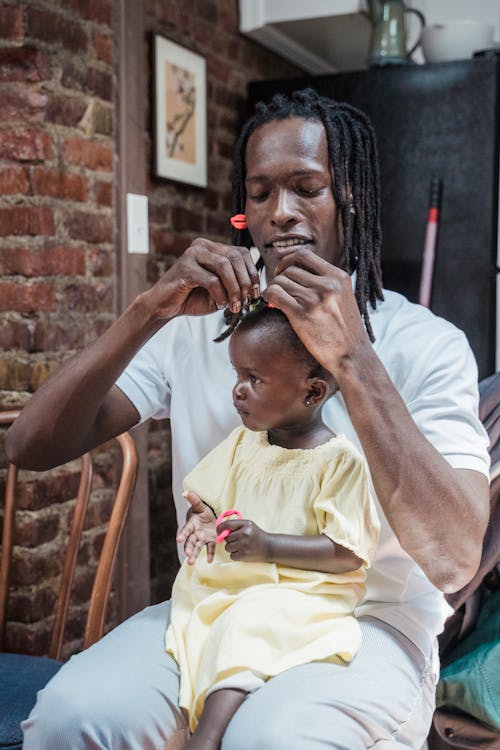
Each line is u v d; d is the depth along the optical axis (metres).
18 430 1.37
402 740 1.16
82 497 1.65
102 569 1.58
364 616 1.26
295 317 1.13
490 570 1.58
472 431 1.27
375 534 1.20
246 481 1.27
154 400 1.50
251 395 1.23
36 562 2.00
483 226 2.55
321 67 3.36
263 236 1.37
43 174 1.97
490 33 2.74
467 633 1.64
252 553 1.15
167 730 1.14
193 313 1.27
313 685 1.09
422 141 2.60
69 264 2.05
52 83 1.98
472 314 2.58
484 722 1.54
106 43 2.15
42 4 1.94
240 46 2.92
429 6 3.30
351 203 1.39
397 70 2.62
